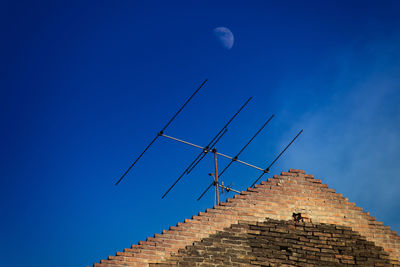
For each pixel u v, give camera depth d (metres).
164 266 18.19
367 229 20.05
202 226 19.11
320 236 19.69
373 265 19.44
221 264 18.55
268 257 18.98
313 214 20.09
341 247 19.59
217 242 18.92
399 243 19.97
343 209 20.33
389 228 20.20
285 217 19.88
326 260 19.28
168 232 18.81
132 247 18.33
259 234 19.36
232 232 19.20
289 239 19.47
